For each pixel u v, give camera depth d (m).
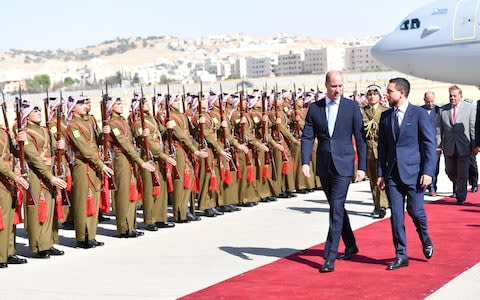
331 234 9.33
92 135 11.73
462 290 8.20
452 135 14.64
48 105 12.41
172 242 11.73
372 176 13.52
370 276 8.99
